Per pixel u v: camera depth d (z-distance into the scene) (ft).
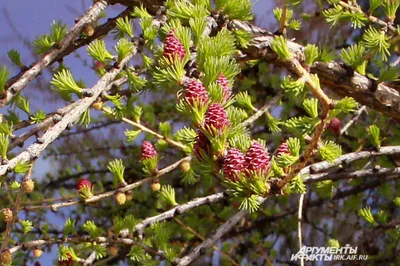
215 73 1.46
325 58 1.97
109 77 1.73
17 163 1.48
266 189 1.38
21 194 1.68
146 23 1.83
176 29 1.56
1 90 1.67
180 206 2.29
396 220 2.57
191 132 1.58
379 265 3.03
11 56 1.92
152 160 2.28
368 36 1.97
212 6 1.90
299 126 1.52
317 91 1.42
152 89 2.00
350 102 1.40
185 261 2.27
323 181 2.38
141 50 1.86
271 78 3.31
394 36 2.04
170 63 1.53
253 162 1.37
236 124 1.45
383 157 2.80
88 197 2.22
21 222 1.97
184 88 1.52
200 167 1.44
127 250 3.24
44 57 1.79
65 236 2.22
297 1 1.92
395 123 2.98
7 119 1.89
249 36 1.86
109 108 2.16
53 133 1.55
